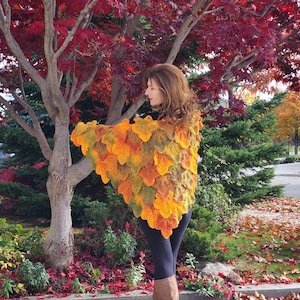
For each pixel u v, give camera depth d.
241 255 5.60
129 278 4.12
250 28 3.90
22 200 7.71
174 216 2.56
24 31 4.57
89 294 3.92
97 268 4.48
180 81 2.54
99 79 5.40
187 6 4.48
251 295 4.17
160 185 2.52
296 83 5.77
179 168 2.58
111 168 2.62
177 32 4.44
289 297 4.19
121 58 4.19
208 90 4.40
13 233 4.93
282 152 8.93
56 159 4.43
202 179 7.70
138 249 4.97
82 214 7.20
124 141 2.58
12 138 8.17
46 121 8.83
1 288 3.83
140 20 5.30
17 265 4.26
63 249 4.39
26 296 3.85
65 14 4.76
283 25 4.94
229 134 9.01
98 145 2.65
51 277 4.14
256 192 8.42
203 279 4.16
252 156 8.53
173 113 2.53
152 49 4.73
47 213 7.92
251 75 5.04
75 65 4.67
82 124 2.73
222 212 6.81
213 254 4.83
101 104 7.91
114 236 4.70
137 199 2.57
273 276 4.76
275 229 7.30
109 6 3.97
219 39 3.85
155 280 2.54
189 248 4.81
